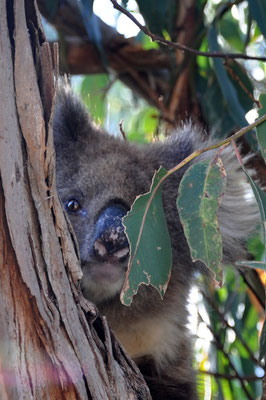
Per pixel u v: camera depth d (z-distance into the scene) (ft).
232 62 15.85
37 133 7.77
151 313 13.02
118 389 8.45
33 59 7.93
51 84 7.93
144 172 12.89
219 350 16.06
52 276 7.93
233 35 18.69
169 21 15.94
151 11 14.56
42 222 7.91
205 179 8.99
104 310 12.83
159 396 13.43
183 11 16.74
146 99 19.38
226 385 16.22
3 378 7.48
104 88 20.13
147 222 9.16
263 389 9.37
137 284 9.00
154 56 18.69
